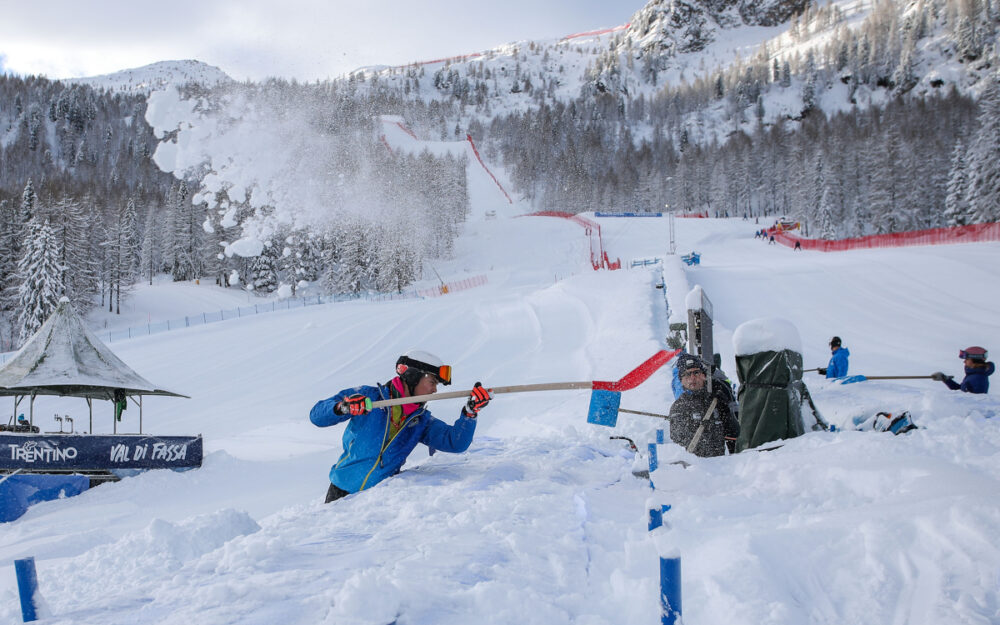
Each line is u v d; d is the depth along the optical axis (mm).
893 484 3295
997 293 28547
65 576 3617
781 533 2600
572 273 69688
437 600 2160
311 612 2023
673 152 161000
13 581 4000
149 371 29422
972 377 9219
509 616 2096
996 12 191625
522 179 144250
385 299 50062
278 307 46531
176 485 9953
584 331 29406
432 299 47844
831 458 3955
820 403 9070
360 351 31391
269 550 2730
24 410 24844
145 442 10703
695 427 5309
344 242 44781
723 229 87188
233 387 26438
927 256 37625
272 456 13750
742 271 40375
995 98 52156
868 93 195750
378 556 2645
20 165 152875
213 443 16828
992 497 2668
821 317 27781
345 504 3818
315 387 25922
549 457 5227
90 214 64438
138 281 74750
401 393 4586
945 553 2344
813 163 88312
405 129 177625
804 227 89375
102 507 9000
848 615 2121
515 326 33594
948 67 187625
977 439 4156
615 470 4809
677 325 15797
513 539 2826
